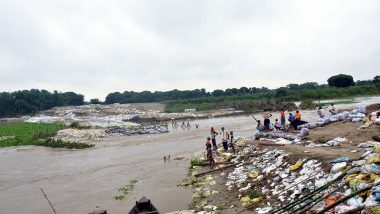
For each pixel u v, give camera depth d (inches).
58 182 1056.8
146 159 1333.7
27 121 4375.0
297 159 735.1
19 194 941.8
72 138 2256.4
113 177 1065.5
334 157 651.5
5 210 799.7
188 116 4045.3
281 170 736.3
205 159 1116.5
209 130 2315.5
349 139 860.6
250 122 2694.4
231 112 4288.9
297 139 1037.8
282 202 579.5
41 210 780.0
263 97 5418.3
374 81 6058.1
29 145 2111.2
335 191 461.7
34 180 1110.4
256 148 1056.8
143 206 613.0
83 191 922.1
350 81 5452.8
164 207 703.1
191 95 7618.1
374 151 565.0
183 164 1162.0
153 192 836.0
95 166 1282.0
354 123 1143.0
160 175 1023.6
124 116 4379.9
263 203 607.5
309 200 506.0
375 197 395.2
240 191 724.7
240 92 7106.3
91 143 2023.9
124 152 1587.1
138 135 2373.3
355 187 443.2
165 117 4015.8
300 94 4943.4
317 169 623.8
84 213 725.9
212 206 653.3
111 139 2209.6
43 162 1459.2
